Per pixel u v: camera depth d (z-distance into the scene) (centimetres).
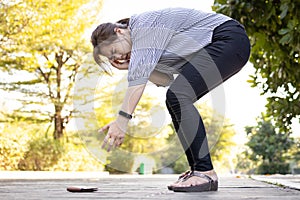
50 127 992
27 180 407
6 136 702
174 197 164
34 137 757
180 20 188
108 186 279
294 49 319
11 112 966
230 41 187
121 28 188
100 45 184
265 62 385
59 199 155
